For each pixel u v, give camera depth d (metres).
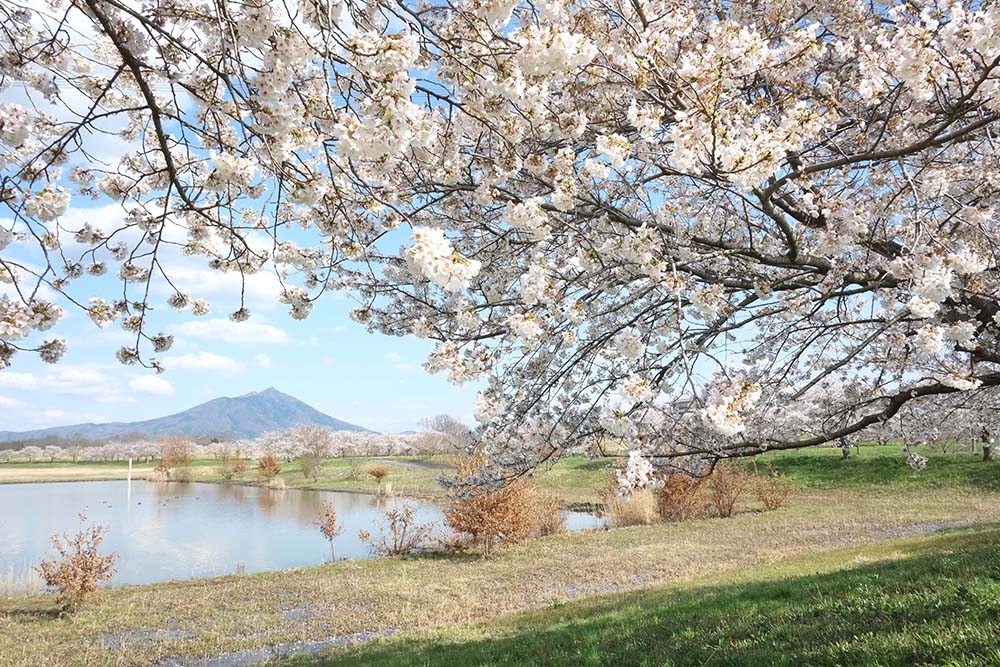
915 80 3.25
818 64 4.61
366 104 2.31
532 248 4.62
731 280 4.48
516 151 3.67
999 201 4.25
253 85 2.46
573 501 23.92
